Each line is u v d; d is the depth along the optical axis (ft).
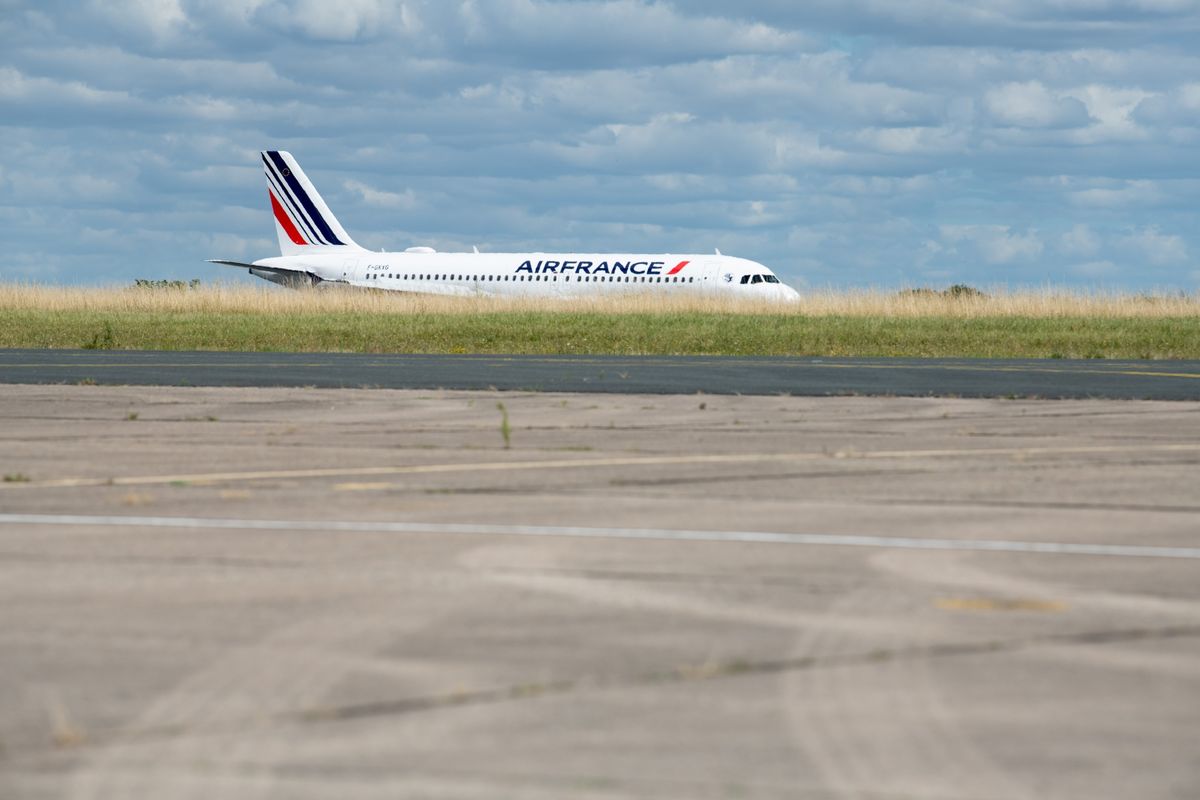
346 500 114.93
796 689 60.18
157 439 161.17
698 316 589.32
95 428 173.58
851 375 277.64
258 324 510.58
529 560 89.45
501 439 162.09
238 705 57.67
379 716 56.39
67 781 49.21
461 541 96.32
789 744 53.16
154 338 441.27
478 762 51.16
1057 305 597.11
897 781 49.34
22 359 331.16
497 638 68.74
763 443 158.61
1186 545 95.71
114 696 58.85
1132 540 97.55
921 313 605.31
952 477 130.00
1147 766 50.72
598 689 60.08
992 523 104.47
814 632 70.23
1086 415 193.88
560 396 223.30
